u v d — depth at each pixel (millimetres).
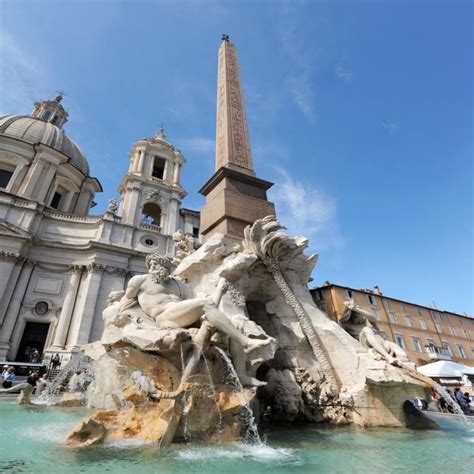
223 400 4617
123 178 37625
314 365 7613
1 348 24344
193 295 5828
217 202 10219
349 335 7895
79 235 31500
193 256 8297
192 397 4332
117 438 4316
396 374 6676
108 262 29656
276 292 8555
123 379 6652
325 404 6879
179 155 41094
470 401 12797
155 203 37000
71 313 27250
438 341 32438
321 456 4086
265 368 7738
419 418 7023
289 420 6816
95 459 3482
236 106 13883
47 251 29375
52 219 31328
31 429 5199
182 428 4199
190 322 5090
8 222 27891
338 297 28031
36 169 33719
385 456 4148
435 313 34219
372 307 29781
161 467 3289
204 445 4203
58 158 35938
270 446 4578
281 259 8828
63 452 3732
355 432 5863
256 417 5527
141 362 5047
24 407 8172
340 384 7191
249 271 8188
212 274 7801
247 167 11594
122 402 6289
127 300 5453
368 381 6656
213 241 8367
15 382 16188
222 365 5039
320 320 8195
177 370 4789
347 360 7355
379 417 6527
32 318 26578
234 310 7008
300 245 9023
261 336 5961
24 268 27812
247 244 8547
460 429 6688
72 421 6266
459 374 14633
